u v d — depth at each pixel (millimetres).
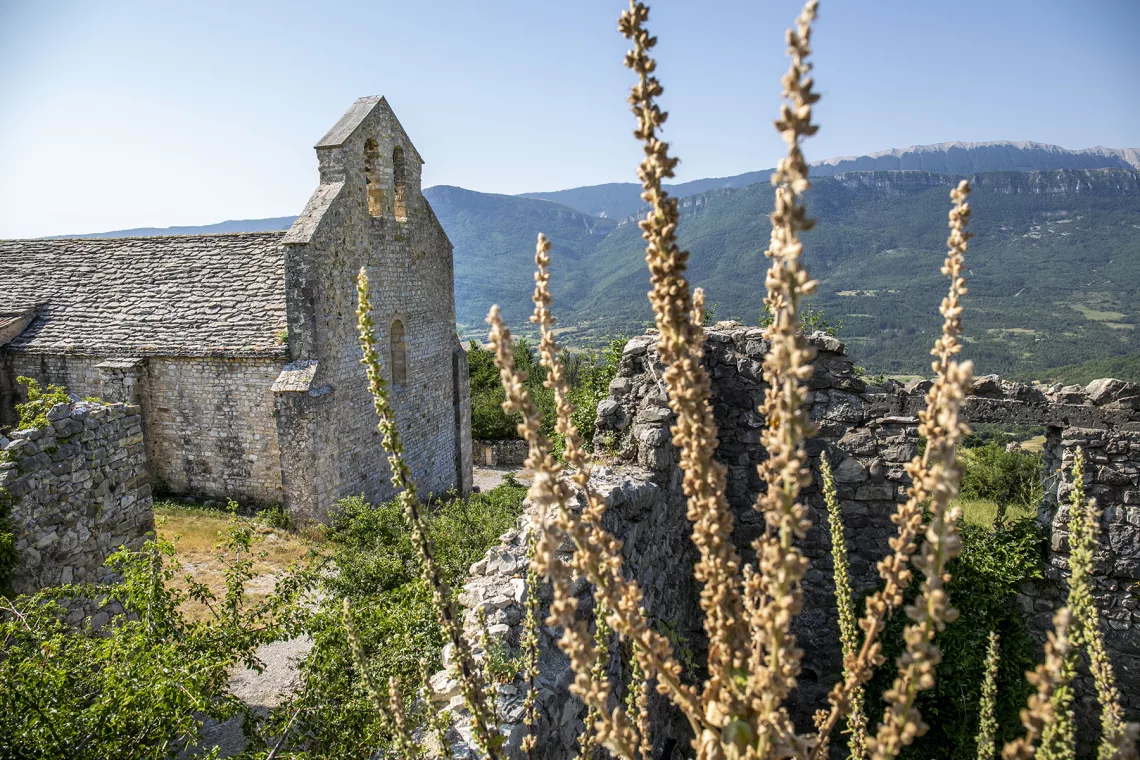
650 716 6965
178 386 20609
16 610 7363
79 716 5742
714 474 2266
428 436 24547
